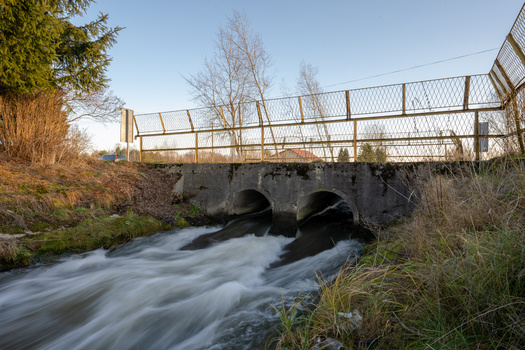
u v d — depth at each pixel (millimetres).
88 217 9492
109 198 10648
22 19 9445
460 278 3248
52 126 12055
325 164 10117
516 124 6023
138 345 4570
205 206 12734
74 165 12391
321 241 10133
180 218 11789
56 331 4945
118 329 4965
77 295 6160
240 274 7332
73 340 4703
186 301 5840
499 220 4148
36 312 5527
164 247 9867
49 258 7641
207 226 12172
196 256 8906
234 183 12109
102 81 13461
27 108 11727
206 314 5277
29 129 11578
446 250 4207
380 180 9117
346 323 3377
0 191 8578
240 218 12734
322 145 11727
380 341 3131
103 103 20234
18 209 8250
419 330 3049
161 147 15219
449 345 2666
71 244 8227
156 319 5215
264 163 11422
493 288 2939
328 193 13227
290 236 10773
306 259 8609
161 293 6199
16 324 5141
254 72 24141
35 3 10062
